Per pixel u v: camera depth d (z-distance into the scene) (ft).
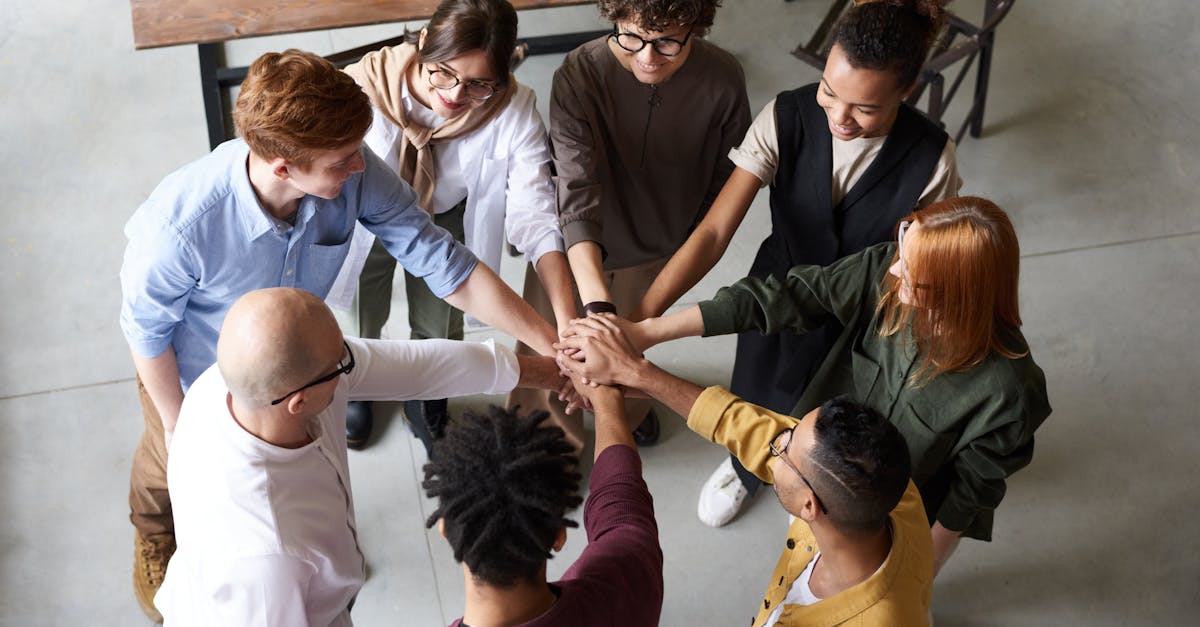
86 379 10.00
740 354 8.06
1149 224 11.69
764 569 9.18
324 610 5.83
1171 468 9.91
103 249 10.89
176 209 5.70
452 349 6.59
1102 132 12.48
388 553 9.07
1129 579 9.21
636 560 4.92
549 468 4.40
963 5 13.60
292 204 5.96
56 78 12.22
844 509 4.83
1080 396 10.34
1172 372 10.54
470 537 4.31
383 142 7.20
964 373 5.73
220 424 5.37
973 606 9.02
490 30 6.23
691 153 7.43
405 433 9.78
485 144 7.32
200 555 5.25
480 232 8.07
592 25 13.05
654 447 9.88
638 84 6.97
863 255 6.23
